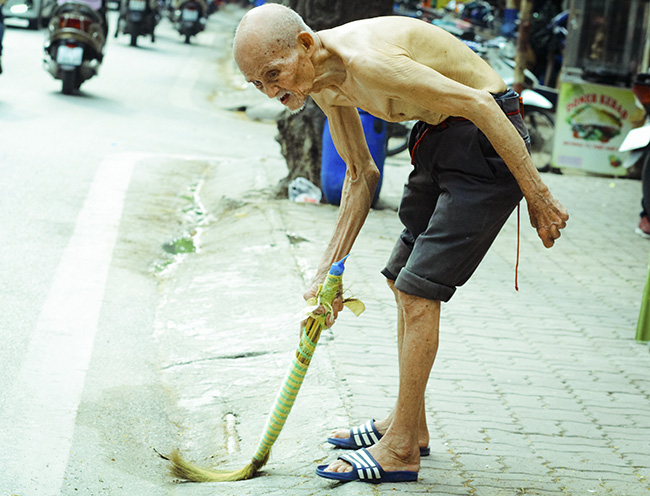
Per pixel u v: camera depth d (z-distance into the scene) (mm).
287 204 7395
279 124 7992
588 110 10773
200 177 9086
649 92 8227
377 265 5965
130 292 5426
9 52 16219
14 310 4809
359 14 7602
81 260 5891
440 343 4637
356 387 3865
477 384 4066
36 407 3688
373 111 2824
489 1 23391
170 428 3736
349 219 3156
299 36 2633
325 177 7453
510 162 2652
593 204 9117
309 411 3639
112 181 8203
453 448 3307
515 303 5523
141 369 4293
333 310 2980
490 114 2605
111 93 13953
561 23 15531
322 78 2729
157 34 25531
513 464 3180
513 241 7273
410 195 3043
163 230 7031
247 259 5988
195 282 5648
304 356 2959
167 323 4945
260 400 3863
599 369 4418
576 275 6398
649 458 3334
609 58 10664
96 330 4715
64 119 11078
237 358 4375
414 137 2957
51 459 3219
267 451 3064
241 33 2633
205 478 3125
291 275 5555
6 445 3289
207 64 19906
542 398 3947
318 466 2998
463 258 2830
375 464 2904
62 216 6867
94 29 12828
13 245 5965
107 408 3805
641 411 3873
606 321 5301
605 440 3502
